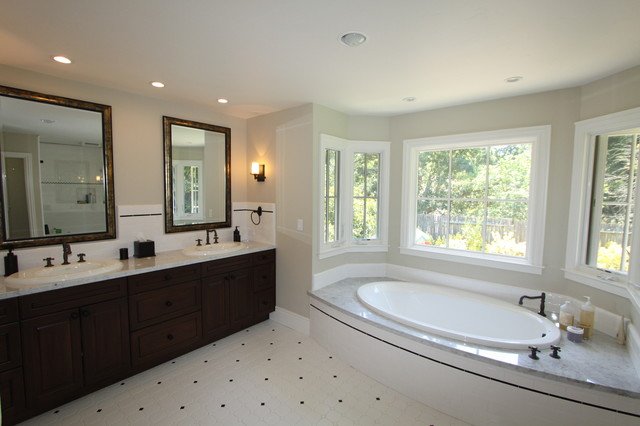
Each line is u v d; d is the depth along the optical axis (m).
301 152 3.23
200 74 2.38
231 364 2.73
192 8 1.51
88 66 2.24
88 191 2.65
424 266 3.51
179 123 3.18
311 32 1.75
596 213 2.51
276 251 3.56
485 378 2.02
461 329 2.97
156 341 2.61
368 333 2.57
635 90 2.14
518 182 3.00
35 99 2.36
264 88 2.70
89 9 1.52
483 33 1.74
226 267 3.10
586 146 2.52
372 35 1.78
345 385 2.47
